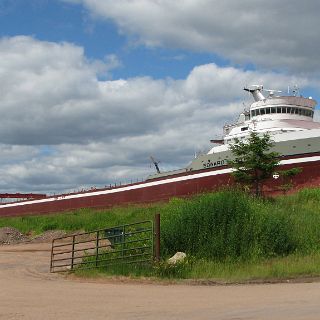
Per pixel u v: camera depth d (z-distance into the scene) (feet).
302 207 110.11
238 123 195.62
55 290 53.01
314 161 153.28
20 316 35.86
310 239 77.25
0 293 50.72
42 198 278.67
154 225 70.18
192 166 198.70
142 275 64.69
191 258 68.80
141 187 214.69
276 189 153.79
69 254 112.27
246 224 73.46
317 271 60.59
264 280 57.31
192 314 35.83
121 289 53.21
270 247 73.31
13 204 301.02
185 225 75.72
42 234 186.80
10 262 102.37
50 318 34.83
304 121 184.14
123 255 74.38
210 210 75.87
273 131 173.47
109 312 37.42
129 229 107.86
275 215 78.64
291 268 62.18
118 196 227.81
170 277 62.90
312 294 44.62
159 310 38.06
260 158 127.85
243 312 35.99
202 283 57.57
